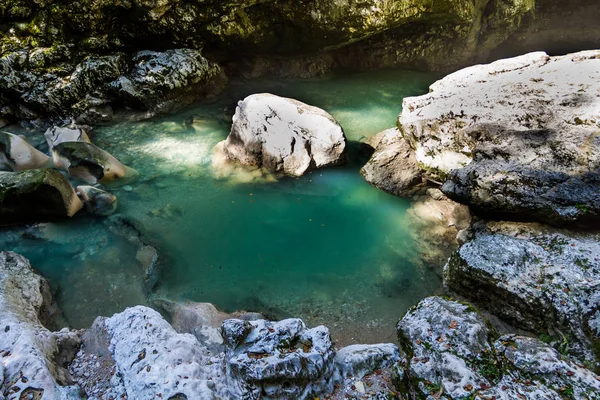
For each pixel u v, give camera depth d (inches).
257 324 138.6
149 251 205.0
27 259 195.6
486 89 242.1
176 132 304.7
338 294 186.7
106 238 214.8
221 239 216.2
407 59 402.9
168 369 126.0
